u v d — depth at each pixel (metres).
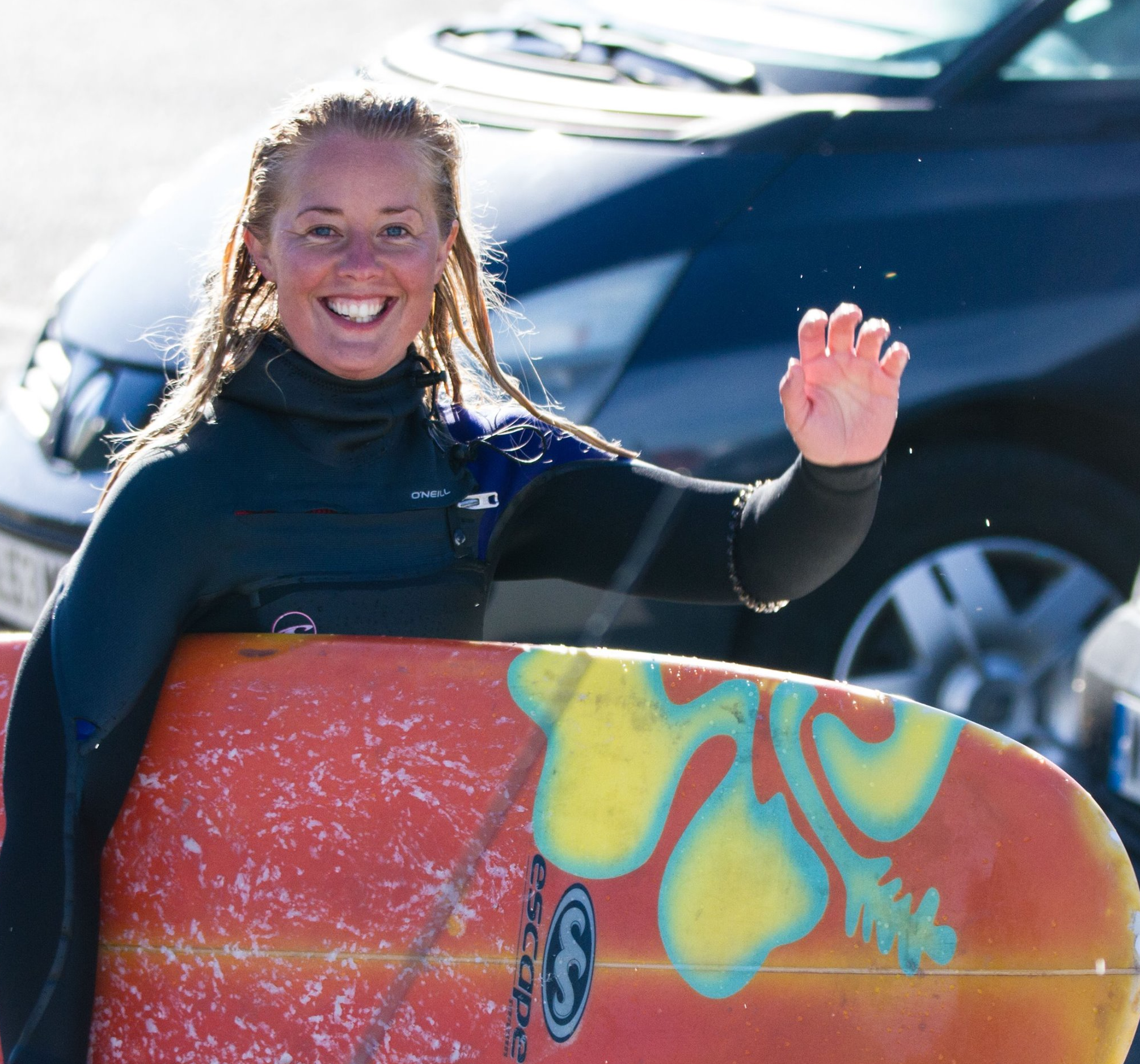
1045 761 4.77
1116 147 7.80
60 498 7.55
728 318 7.18
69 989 3.83
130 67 29.69
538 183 7.58
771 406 7.14
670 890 4.52
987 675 7.75
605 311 7.13
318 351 4.22
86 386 7.75
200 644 4.30
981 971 4.68
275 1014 4.26
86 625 3.89
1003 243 7.51
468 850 4.36
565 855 4.43
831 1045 4.60
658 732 4.53
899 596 7.59
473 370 6.50
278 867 4.28
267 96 27.94
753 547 4.64
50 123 26.12
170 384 4.99
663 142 7.73
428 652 4.37
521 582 6.90
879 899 4.67
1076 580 7.77
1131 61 8.34
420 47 9.62
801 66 8.37
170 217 8.71
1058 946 4.70
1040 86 7.97
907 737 4.71
